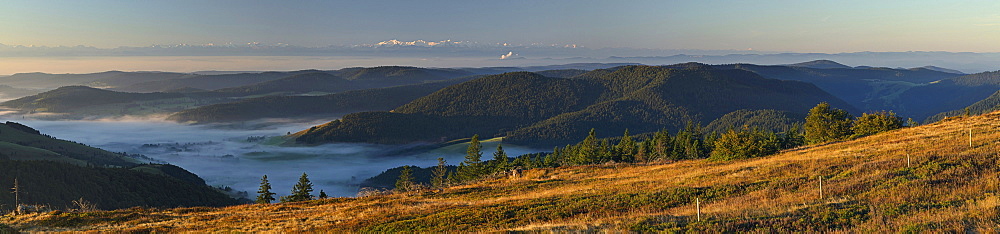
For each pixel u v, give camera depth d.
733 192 31.55
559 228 23.19
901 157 36.06
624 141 137.38
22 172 138.25
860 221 19.53
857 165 34.16
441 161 99.50
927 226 17.38
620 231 20.91
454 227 28.03
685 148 111.75
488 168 104.62
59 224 37.50
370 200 47.09
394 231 28.81
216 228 34.59
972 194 21.83
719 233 19.44
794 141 106.62
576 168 63.03
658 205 30.19
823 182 30.44
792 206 22.77
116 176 158.00
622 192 35.84
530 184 51.69
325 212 39.34
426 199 45.97
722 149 65.81
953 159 30.55
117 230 34.59
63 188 138.25
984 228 16.41
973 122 55.25
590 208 30.44
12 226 37.19
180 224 36.81
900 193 23.77
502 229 24.81
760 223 20.19
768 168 40.03
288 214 39.62
